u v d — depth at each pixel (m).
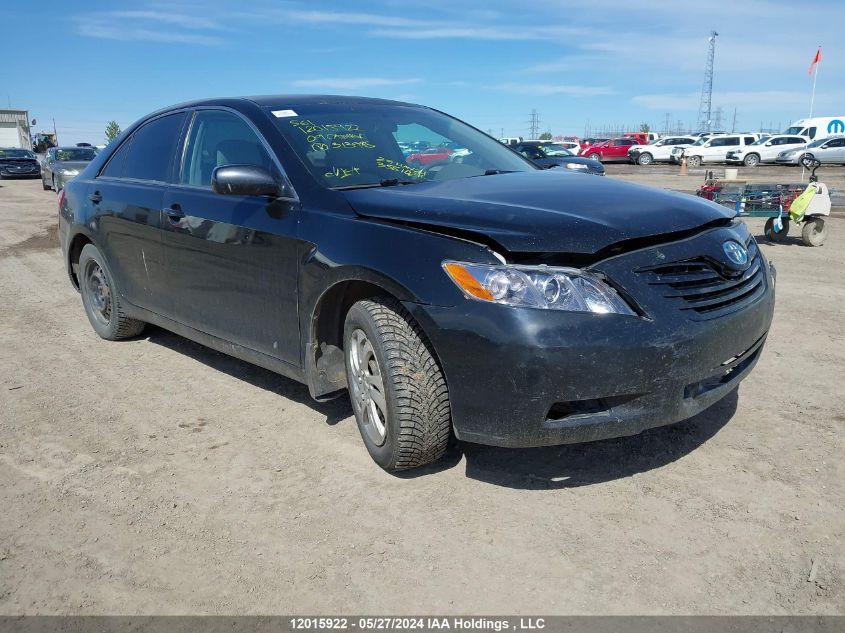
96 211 5.06
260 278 3.66
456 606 2.43
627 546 2.71
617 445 3.49
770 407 3.90
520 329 2.66
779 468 3.24
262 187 3.47
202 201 4.05
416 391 2.98
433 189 3.41
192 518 3.00
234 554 2.75
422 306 2.86
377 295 3.18
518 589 2.50
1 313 6.45
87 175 5.41
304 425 3.85
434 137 4.23
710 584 2.48
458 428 2.90
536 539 2.77
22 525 2.98
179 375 4.69
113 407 4.18
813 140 36.56
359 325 3.18
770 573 2.53
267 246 3.57
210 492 3.20
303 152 3.69
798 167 34.81
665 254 2.85
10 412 4.14
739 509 2.92
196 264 4.12
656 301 2.76
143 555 2.76
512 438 2.78
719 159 38.34
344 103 4.29
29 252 9.97
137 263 4.72
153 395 4.35
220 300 4.01
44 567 2.70
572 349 2.65
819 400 3.99
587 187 3.40
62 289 7.46
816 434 3.56
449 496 3.09
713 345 2.86
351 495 3.13
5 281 7.93
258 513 3.02
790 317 5.78
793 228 11.41
